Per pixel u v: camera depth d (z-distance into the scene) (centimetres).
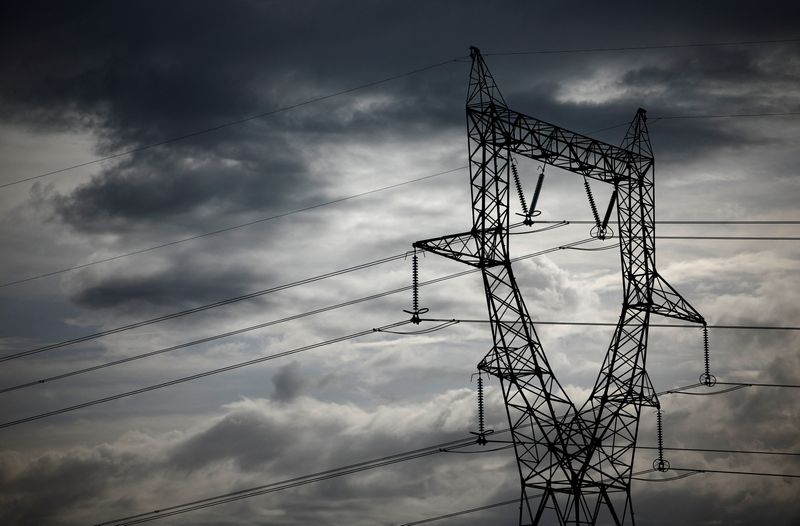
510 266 4741
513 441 4803
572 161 5147
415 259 4975
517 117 4903
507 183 4784
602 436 5069
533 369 4728
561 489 4731
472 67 4903
